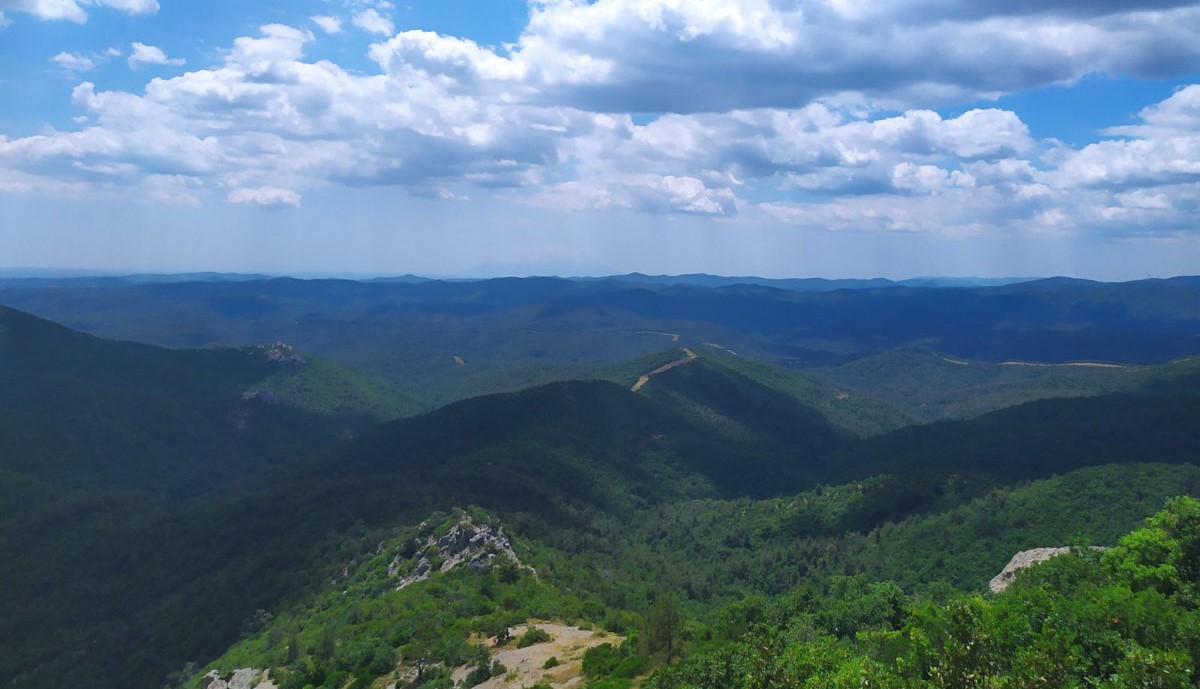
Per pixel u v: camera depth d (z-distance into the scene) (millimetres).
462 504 166875
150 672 124938
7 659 136625
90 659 133750
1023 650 33500
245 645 117875
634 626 91500
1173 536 49656
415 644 91562
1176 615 38500
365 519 168250
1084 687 33844
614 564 152125
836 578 84688
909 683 32219
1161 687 29547
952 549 139250
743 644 55156
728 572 160500
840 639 61438
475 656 86125
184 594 148625
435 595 111875
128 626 142500
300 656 98375
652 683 59781
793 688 38656
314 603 129125
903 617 61031
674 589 142250
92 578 166000
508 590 112750
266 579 146750
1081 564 53062
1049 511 140625
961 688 30328
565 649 85250
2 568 167000
